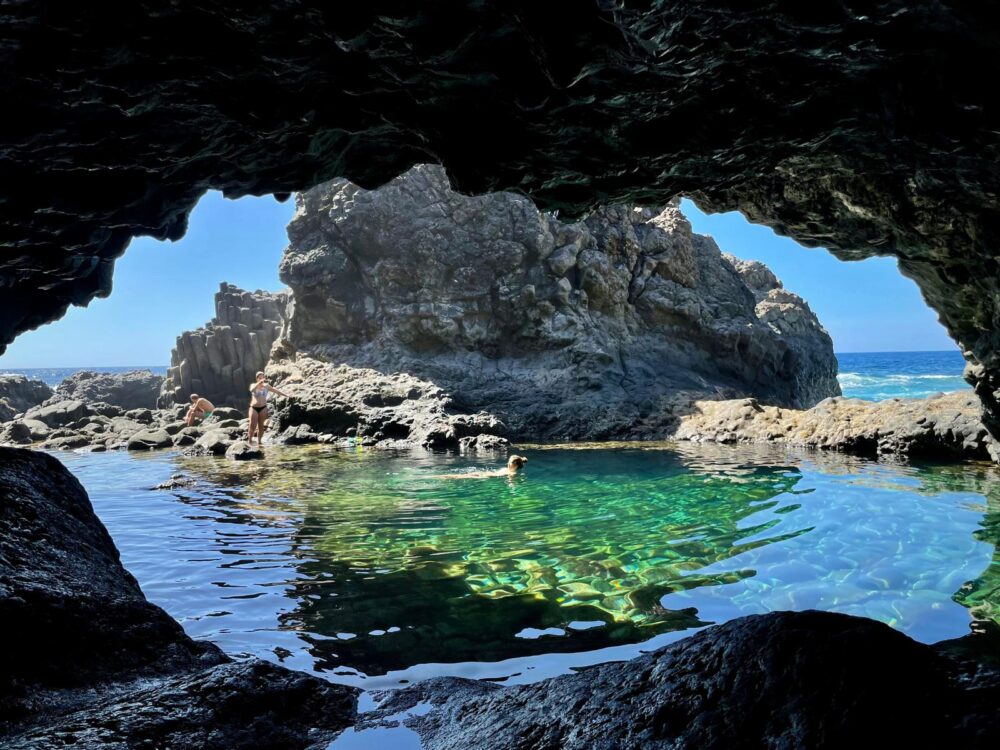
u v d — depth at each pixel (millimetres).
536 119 4219
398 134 4949
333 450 17469
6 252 4754
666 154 4656
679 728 2471
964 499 9422
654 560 6867
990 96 3598
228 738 2945
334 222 23828
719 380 23406
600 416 19734
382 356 22891
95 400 33344
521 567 6758
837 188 6340
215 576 6586
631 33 3268
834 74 3979
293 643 4906
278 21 3484
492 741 2764
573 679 3072
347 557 7219
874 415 15367
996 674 2428
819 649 2541
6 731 2842
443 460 15078
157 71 3682
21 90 3570
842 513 8680
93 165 4203
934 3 3205
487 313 22984
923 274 7555
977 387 9422
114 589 4039
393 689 3984
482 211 23078
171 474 13430
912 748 2164
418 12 3316
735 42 3637
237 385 28172
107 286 5766
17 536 3930
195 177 4797
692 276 24641
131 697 3070
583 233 23078
